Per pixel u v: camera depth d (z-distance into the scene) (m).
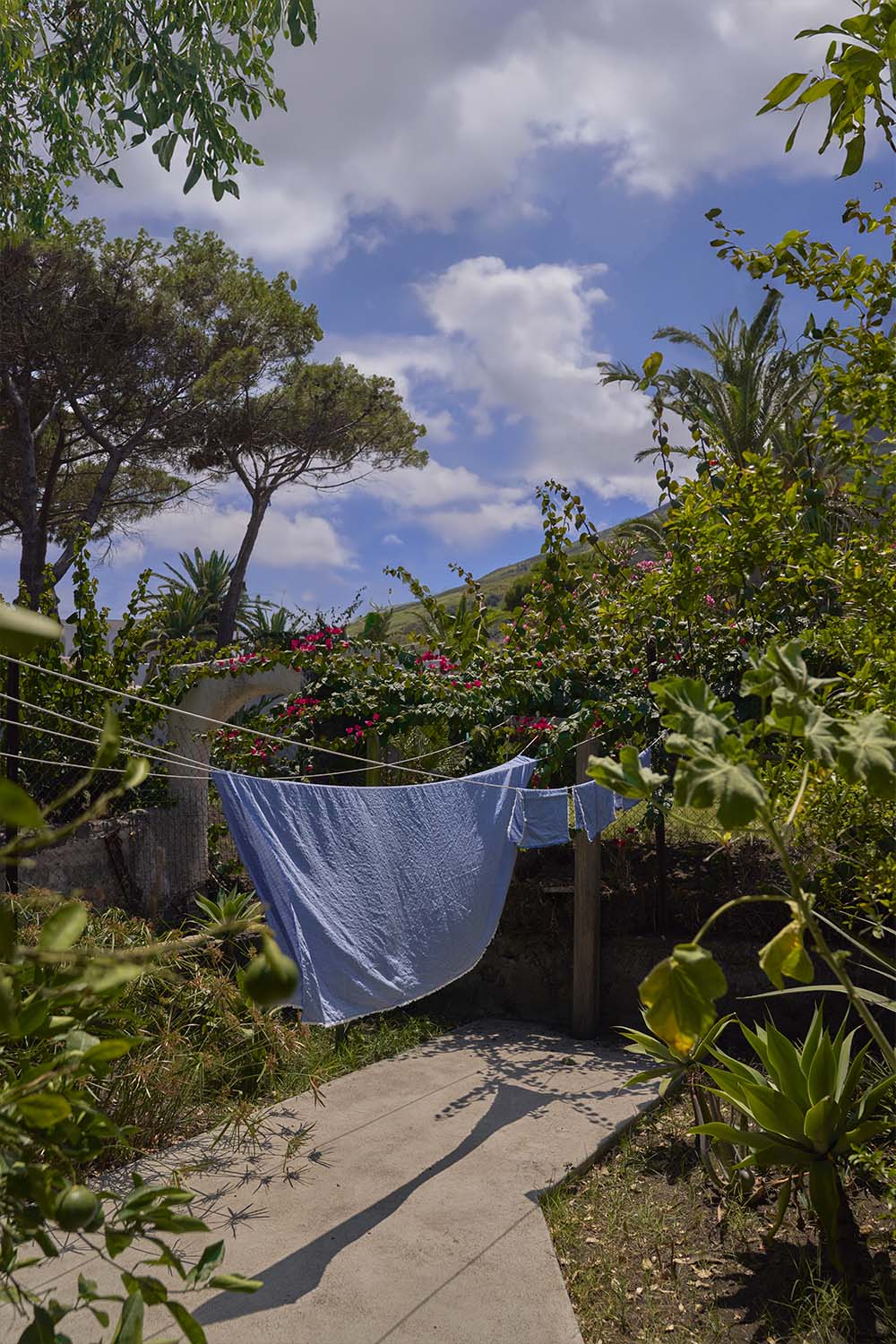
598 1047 6.75
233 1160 4.84
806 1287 3.70
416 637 8.25
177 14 7.46
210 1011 5.55
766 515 3.86
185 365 18.36
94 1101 1.15
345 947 3.99
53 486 18.84
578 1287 3.79
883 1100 4.71
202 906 6.52
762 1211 4.31
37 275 15.98
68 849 6.70
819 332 3.20
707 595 6.79
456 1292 3.69
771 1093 3.81
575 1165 4.79
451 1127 5.29
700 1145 4.77
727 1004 6.65
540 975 7.43
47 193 9.28
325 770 7.76
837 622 3.83
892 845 3.91
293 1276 3.80
